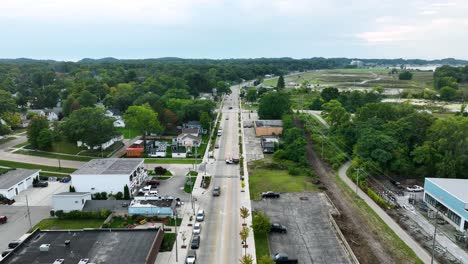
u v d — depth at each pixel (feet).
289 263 132.87
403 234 159.74
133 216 168.76
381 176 237.04
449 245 151.12
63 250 128.77
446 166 217.77
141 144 302.66
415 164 239.30
